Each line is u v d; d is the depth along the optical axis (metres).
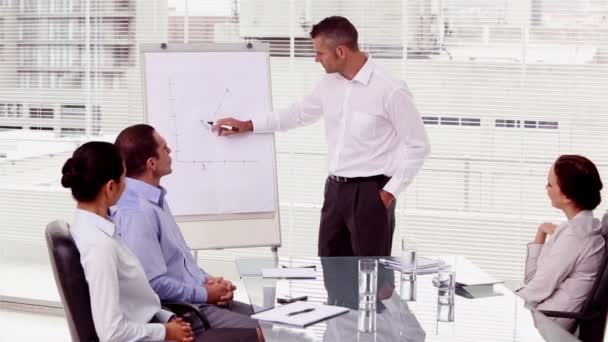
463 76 4.96
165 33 5.39
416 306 2.76
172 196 4.13
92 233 2.63
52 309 5.08
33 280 5.45
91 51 5.52
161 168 3.22
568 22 4.80
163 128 4.14
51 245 2.59
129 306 2.77
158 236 3.15
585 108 4.86
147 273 3.03
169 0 5.36
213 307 3.19
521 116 4.93
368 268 2.73
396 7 4.98
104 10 5.46
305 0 5.11
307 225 5.27
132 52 5.45
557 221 4.93
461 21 4.92
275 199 4.23
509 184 4.99
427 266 3.34
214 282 3.34
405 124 3.96
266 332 2.45
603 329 3.11
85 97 5.57
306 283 3.07
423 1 4.94
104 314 2.57
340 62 3.96
